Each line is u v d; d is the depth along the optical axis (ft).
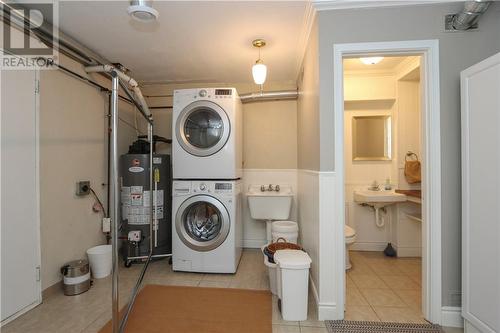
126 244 9.23
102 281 7.93
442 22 5.77
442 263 5.76
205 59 9.07
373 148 10.98
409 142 10.21
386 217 10.85
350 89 10.40
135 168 9.34
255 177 11.48
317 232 6.24
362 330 5.57
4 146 5.75
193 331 5.50
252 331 5.53
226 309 6.37
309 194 7.54
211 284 7.77
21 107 6.13
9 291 5.80
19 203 6.05
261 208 10.14
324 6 5.87
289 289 5.90
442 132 5.78
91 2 5.83
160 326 5.67
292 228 8.61
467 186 5.22
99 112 8.94
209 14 6.32
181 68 9.90
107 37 7.47
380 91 10.36
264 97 10.66
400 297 7.01
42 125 6.69
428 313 5.88
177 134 8.71
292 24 6.82
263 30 7.12
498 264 4.51
